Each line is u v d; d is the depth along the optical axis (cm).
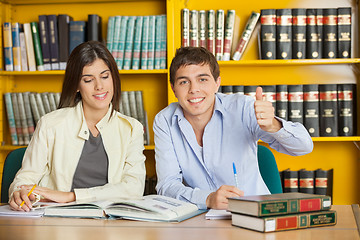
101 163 192
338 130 290
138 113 303
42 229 119
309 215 117
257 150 207
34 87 327
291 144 161
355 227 117
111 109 193
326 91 289
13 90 326
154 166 317
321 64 310
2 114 315
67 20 301
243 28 312
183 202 144
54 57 301
